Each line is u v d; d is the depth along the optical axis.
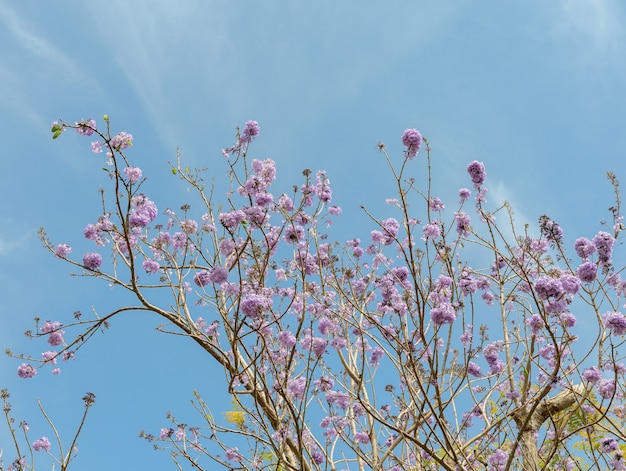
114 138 5.01
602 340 4.97
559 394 6.79
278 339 5.29
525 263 6.07
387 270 5.89
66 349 5.96
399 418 5.55
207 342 5.56
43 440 6.41
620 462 5.08
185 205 6.33
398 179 4.96
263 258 5.95
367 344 6.38
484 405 6.01
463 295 5.56
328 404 5.88
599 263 4.85
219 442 5.78
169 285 6.18
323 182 6.30
